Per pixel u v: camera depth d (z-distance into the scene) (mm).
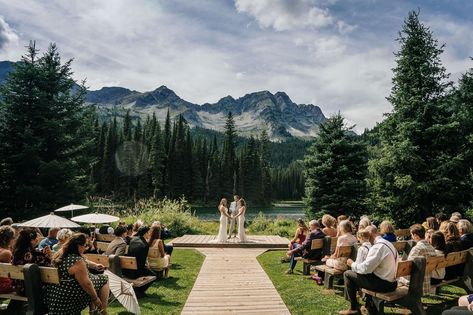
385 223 7629
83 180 19703
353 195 19688
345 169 19641
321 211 19797
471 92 15922
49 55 18875
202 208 65375
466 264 6430
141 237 7320
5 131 16891
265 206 77438
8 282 5398
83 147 18797
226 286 7887
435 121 15773
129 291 5664
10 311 5684
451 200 15328
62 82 18625
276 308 6328
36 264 4754
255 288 7719
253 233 19438
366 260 5355
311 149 21312
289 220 21391
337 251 7156
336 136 20859
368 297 5863
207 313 6051
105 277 5203
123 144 69688
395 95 16625
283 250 13328
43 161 16516
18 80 17219
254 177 76000
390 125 16781
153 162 65125
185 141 72938
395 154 15562
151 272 7172
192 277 8781
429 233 7645
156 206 20234
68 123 18359
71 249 4664
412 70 16203
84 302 4754
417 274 5258
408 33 16859
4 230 5664
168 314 5980
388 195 16594
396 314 5910
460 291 7328
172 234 17719
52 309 4594
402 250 7750
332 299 6750
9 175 16625
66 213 19234
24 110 17281
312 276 8430
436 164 15234
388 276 5367
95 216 10852
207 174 75625
